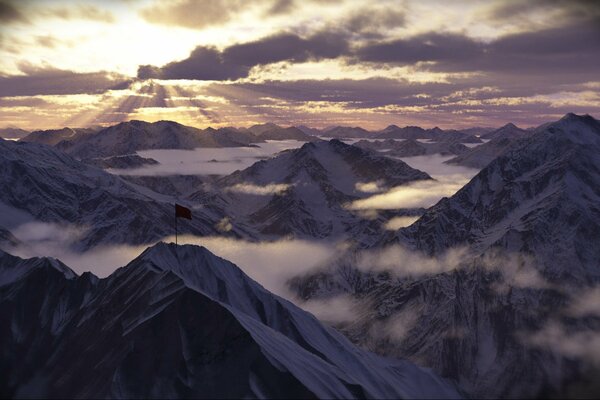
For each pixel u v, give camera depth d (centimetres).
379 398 10325
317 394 8831
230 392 8644
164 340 9706
